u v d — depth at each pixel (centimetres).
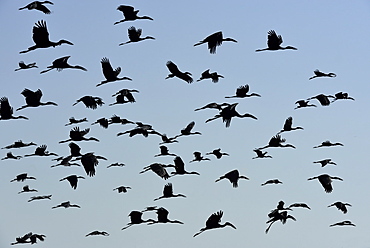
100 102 7700
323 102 8238
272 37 7238
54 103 7594
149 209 7312
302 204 7769
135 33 7488
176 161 7844
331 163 8381
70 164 7825
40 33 6412
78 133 7744
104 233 8462
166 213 7288
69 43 6500
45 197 8425
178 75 7006
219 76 7406
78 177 6775
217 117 7756
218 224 6788
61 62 6812
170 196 7588
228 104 7869
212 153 8475
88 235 8600
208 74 7350
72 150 7794
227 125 7362
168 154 8481
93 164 5481
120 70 7538
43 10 6612
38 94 7569
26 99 7556
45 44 6412
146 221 7244
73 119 8012
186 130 8425
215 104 7862
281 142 8344
